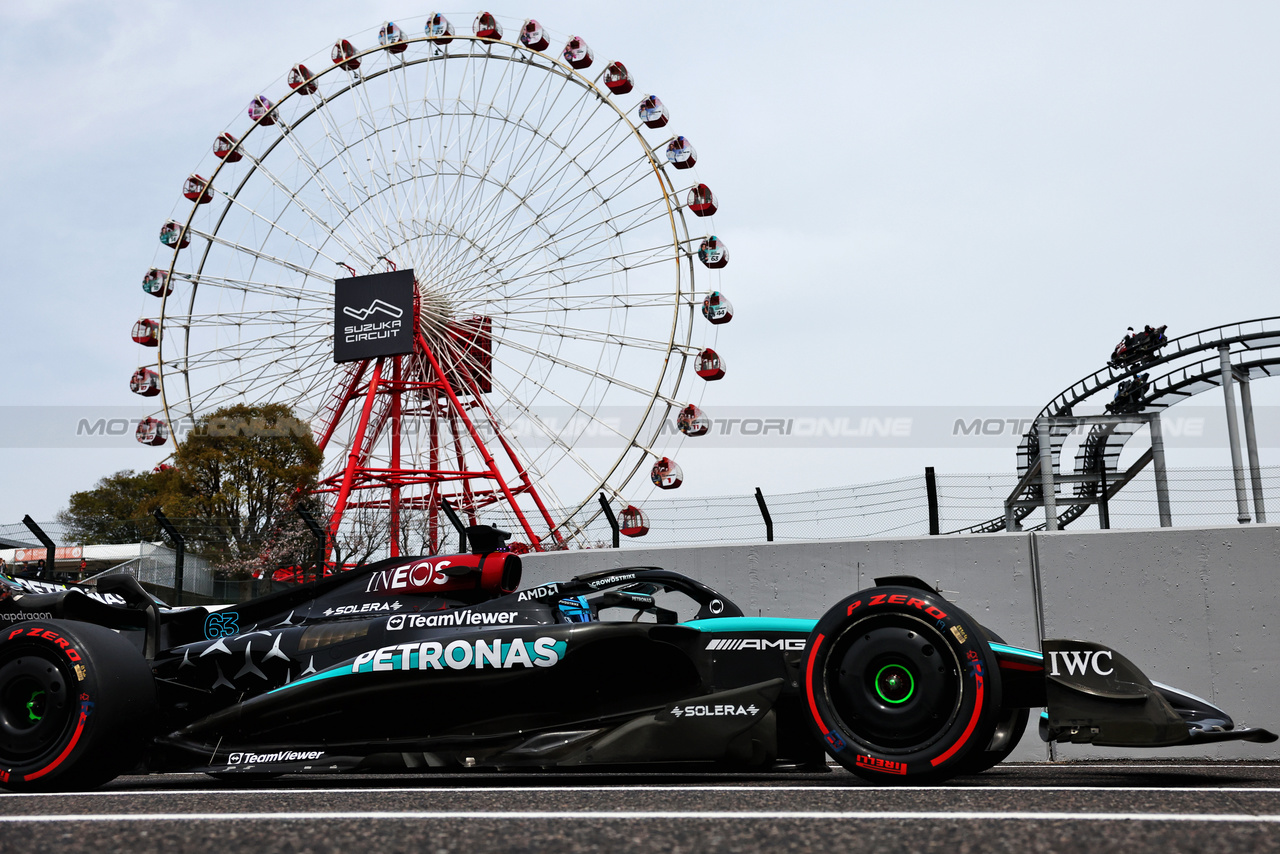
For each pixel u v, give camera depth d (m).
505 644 3.99
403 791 3.17
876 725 3.17
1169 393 27.11
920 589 3.39
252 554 15.63
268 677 4.46
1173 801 2.56
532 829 2.13
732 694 3.65
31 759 3.72
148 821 2.37
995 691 3.05
